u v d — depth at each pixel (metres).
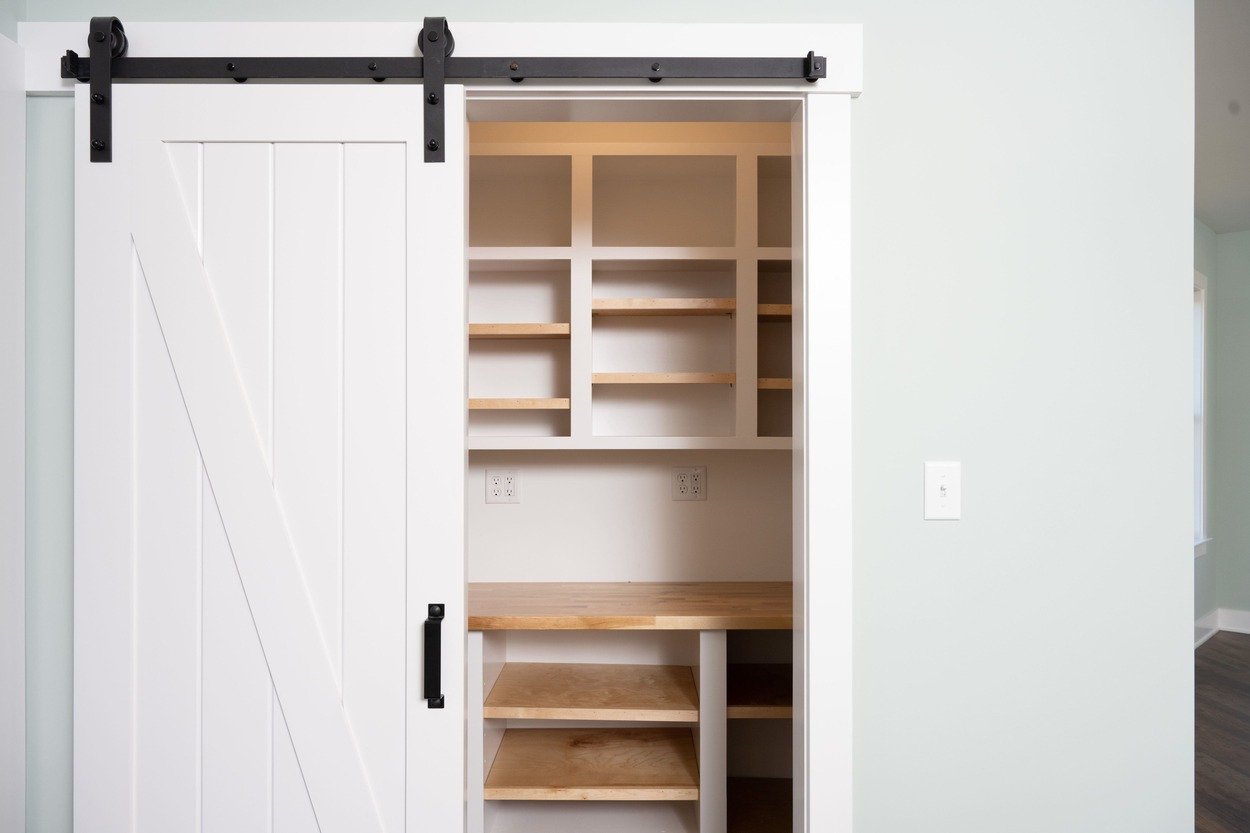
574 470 2.47
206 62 1.33
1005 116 1.41
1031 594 1.39
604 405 2.48
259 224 1.34
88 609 1.34
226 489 1.33
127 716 1.34
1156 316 1.40
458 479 1.34
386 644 1.33
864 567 1.38
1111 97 1.41
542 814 2.12
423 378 1.34
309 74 1.34
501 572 2.46
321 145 1.34
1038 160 1.41
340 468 1.34
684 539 2.47
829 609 1.36
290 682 1.33
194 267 1.33
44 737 1.38
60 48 1.36
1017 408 1.39
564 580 2.46
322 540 1.34
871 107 1.40
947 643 1.38
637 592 2.28
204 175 1.34
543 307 2.49
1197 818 2.54
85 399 1.34
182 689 1.34
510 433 2.47
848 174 1.37
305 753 1.33
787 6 1.40
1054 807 1.38
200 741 1.34
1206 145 3.39
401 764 1.33
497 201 2.51
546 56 1.36
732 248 2.23
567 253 2.23
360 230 1.34
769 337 2.47
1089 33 1.41
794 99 1.40
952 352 1.39
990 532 1.39
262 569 1.33
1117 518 1.39
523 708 1.95
